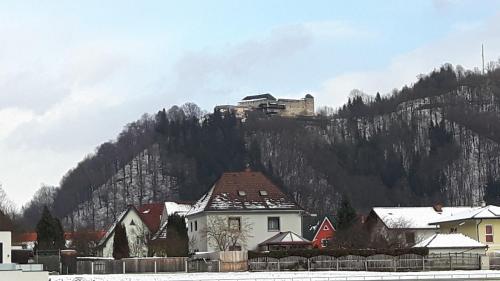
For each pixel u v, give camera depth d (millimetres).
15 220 131625
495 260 80062
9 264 43719
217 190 100312
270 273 73625
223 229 95875
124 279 65000
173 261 80812
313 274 70250
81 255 95812
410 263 78500
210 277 66125
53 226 98250
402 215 106188
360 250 78938
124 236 92625
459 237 82562
